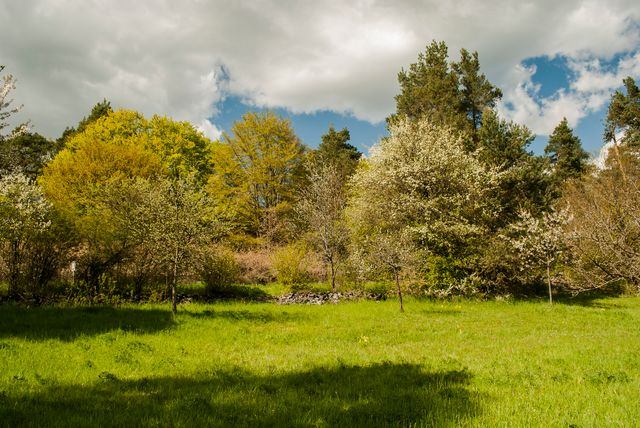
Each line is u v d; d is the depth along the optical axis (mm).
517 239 25312
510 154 30844
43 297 17812
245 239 37531
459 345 12102
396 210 26328
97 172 30109
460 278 24672
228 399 6883
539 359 9852
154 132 43094
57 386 7621
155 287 21406
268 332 13938
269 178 41719
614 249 15125
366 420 5973
